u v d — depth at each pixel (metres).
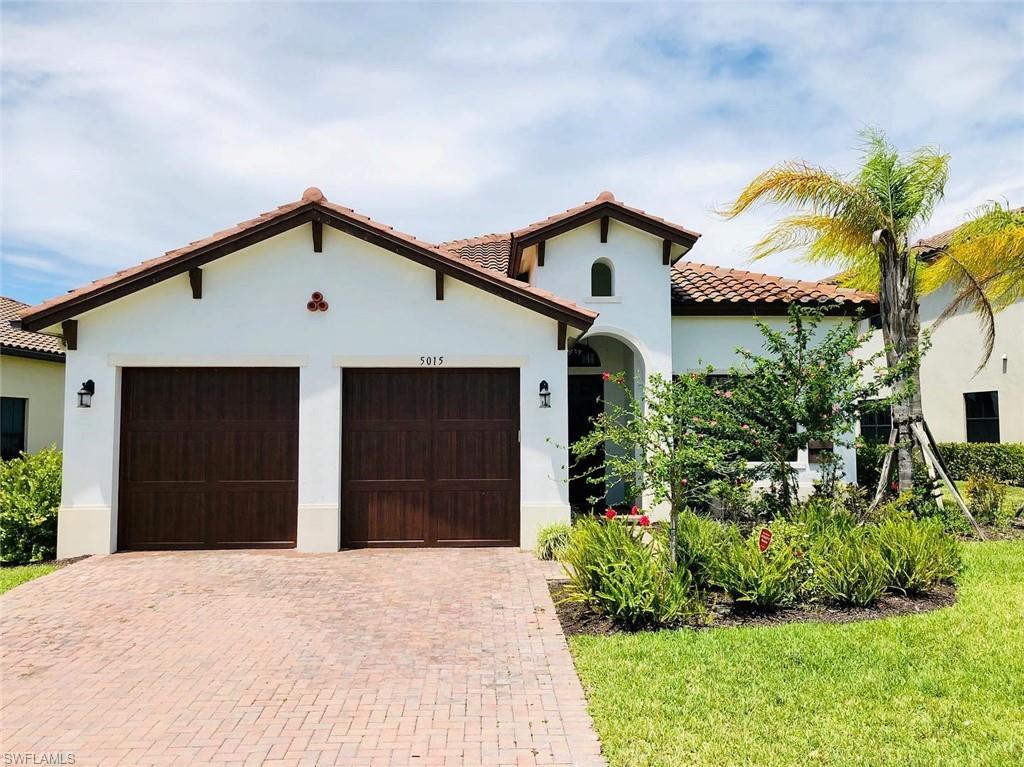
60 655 7.45
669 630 7.90
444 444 12.56
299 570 10.81
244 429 12.38
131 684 6.70
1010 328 20.09
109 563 11.27
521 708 6.08
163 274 11.90
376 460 12.49
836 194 13.59
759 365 11.12
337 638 7.89
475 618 8.52
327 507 12.14
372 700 6.28
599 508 16.38
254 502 12.32
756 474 11.18
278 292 12.41
